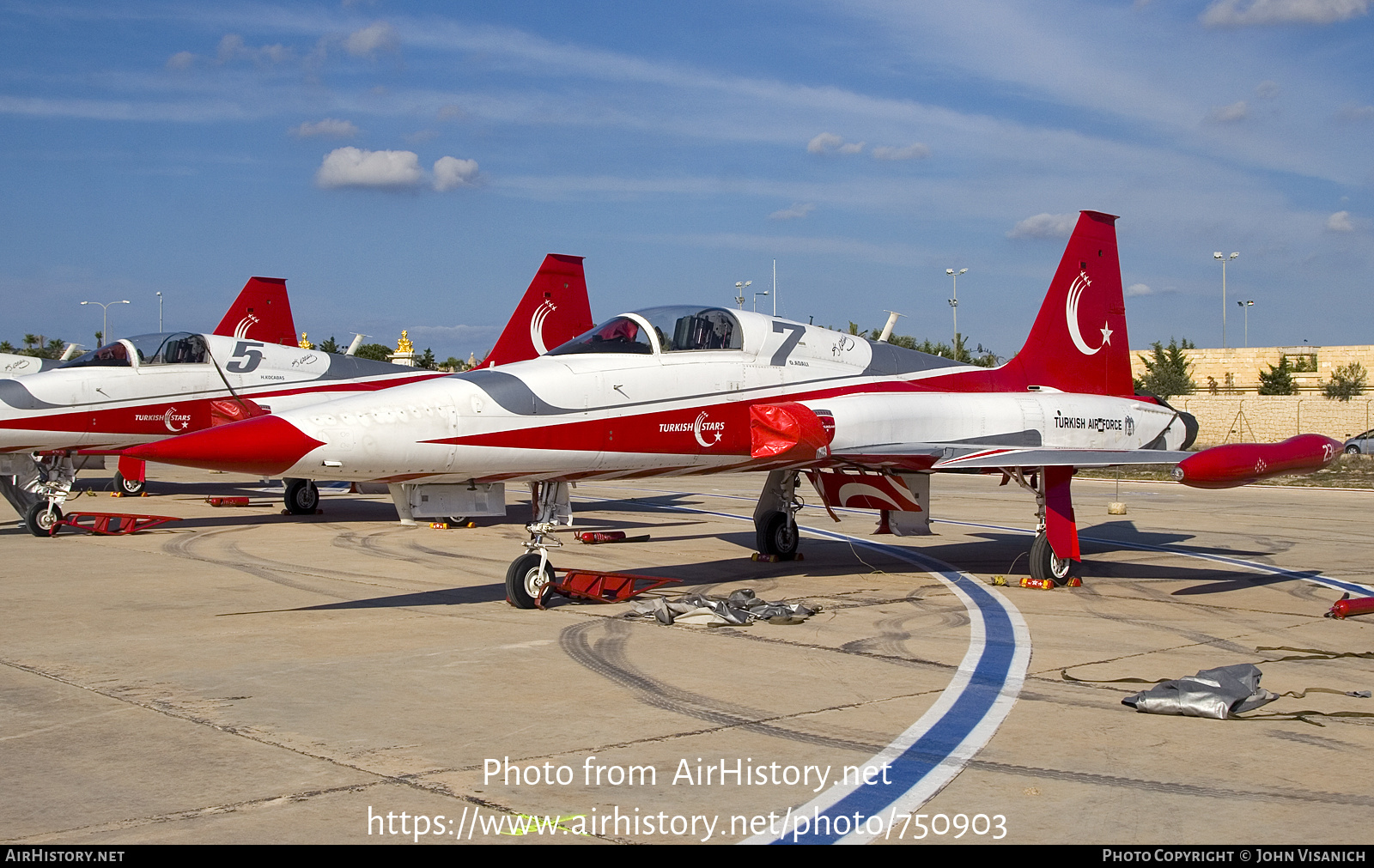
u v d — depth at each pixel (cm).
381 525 1878
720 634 905
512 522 1930
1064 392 1477
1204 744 598
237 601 1066
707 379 1131
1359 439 4375
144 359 1920
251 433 859
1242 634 926
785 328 1230
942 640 887
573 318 2173
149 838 454
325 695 690
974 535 1780
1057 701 690
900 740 602
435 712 653
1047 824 481
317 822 474
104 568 1312
